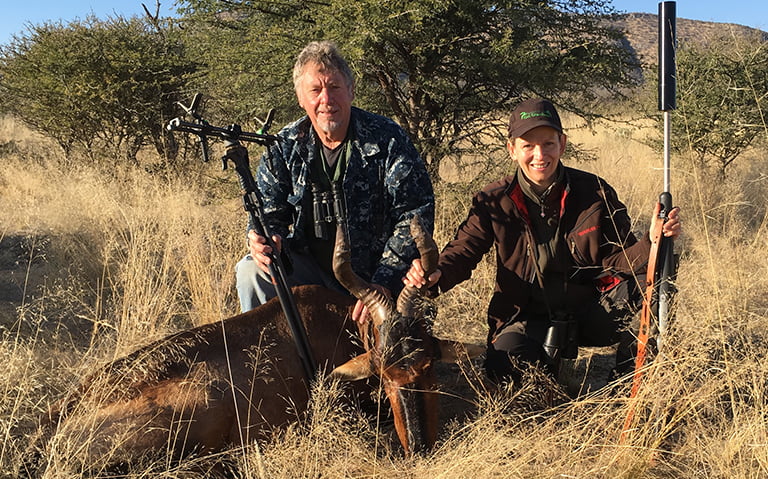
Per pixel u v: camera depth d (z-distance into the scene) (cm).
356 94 471
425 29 426
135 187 495
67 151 745
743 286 278
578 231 233
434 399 202
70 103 685
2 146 845
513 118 229
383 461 204
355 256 255
